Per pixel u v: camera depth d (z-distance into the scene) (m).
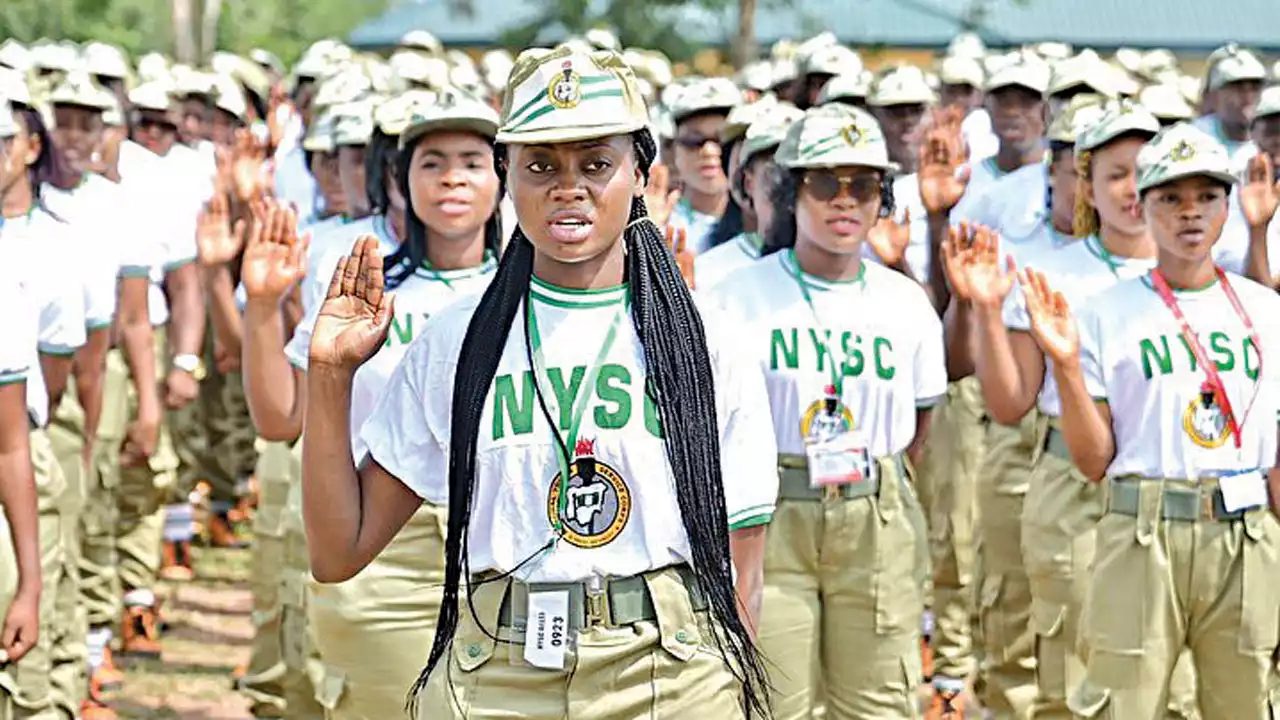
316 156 9.16
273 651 8.29
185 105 12.80
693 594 4.42
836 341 6.75
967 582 9.34
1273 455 6.70
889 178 7.10
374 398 6.30
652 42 28.08
